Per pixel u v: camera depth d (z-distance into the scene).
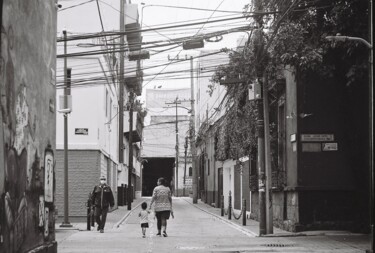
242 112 24.94
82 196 25.44
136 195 60.12
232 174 34.06
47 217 11.84
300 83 18.38
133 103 44.06
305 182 18.20
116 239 17.20
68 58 26.70
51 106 12.30
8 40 8.73
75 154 25.66
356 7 15.48
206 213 34.03
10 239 8.79
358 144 18.17
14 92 9.11
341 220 18.05
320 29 16.36
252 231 19.59
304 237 16.89
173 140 78.69
